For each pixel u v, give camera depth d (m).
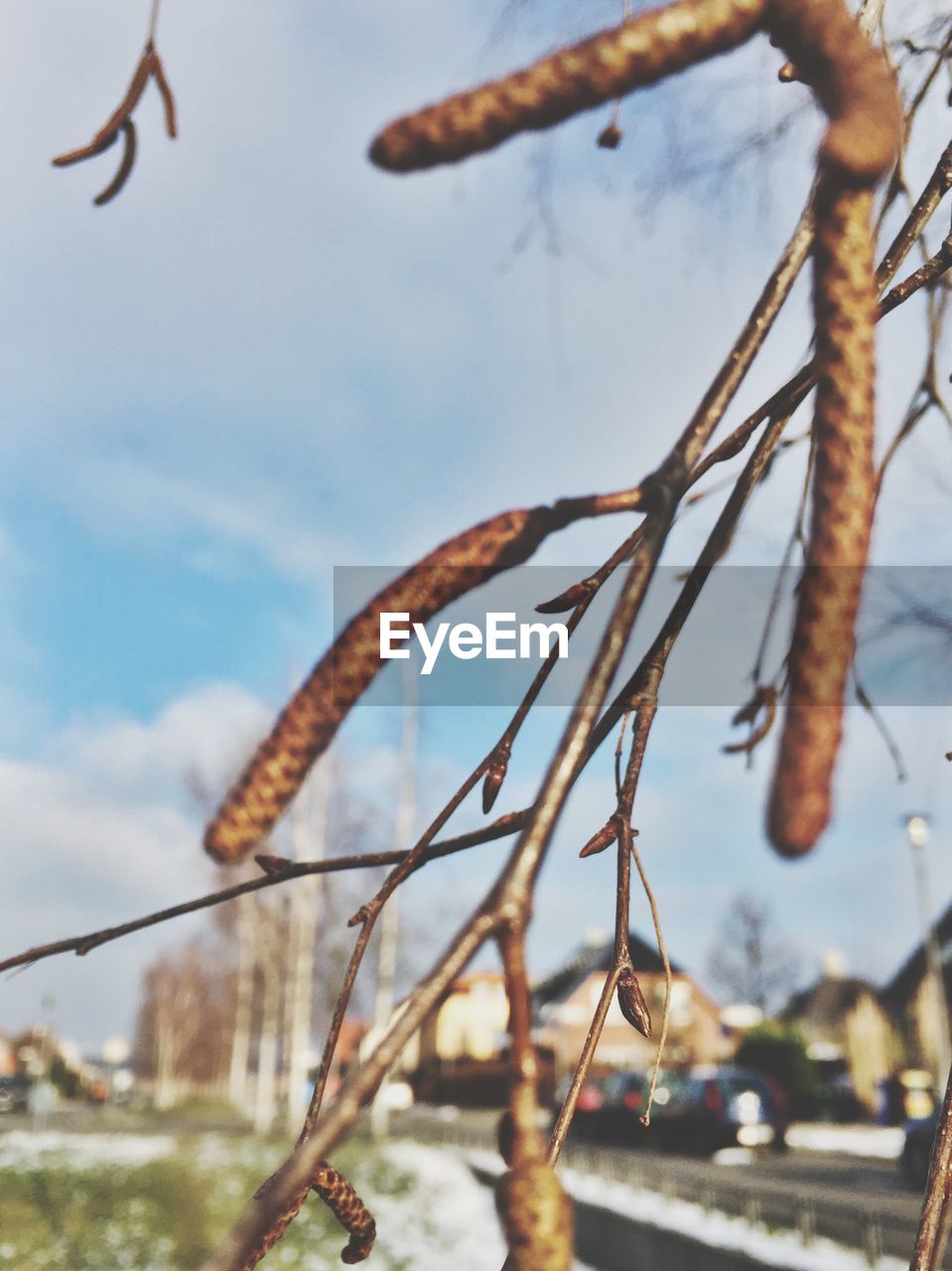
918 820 20.17
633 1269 12.26
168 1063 64.25
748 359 0.75
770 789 0.49
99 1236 13.99
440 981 0.51
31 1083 48.12
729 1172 18.56
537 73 0.54
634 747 0.96
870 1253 8.77
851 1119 36.97
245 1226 0.46
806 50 0.59
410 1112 42.06
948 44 1.78
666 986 0.88
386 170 0.54
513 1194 0.47
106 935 1.09
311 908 28.81
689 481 0.71
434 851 0.98
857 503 0.58
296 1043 28.44
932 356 1.83
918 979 37.16
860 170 0.58
